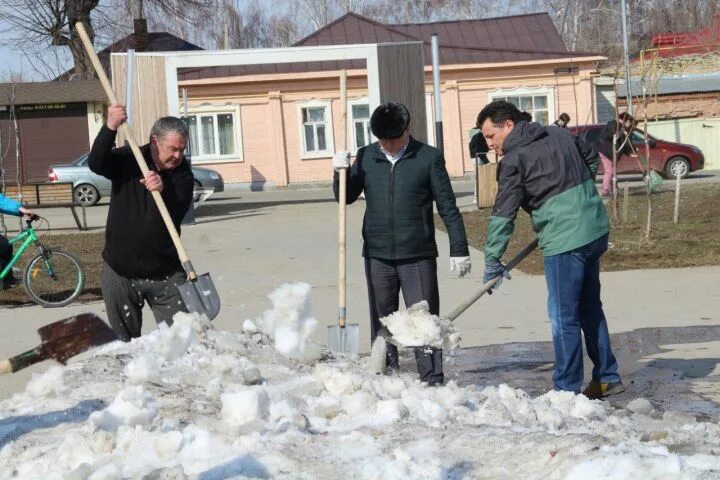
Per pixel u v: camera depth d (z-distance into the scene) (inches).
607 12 2642.7
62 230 826.8
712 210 765.9
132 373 224.7
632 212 780.6
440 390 219.6
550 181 249.3
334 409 203.8
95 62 268.1
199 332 256.1
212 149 1438.2
